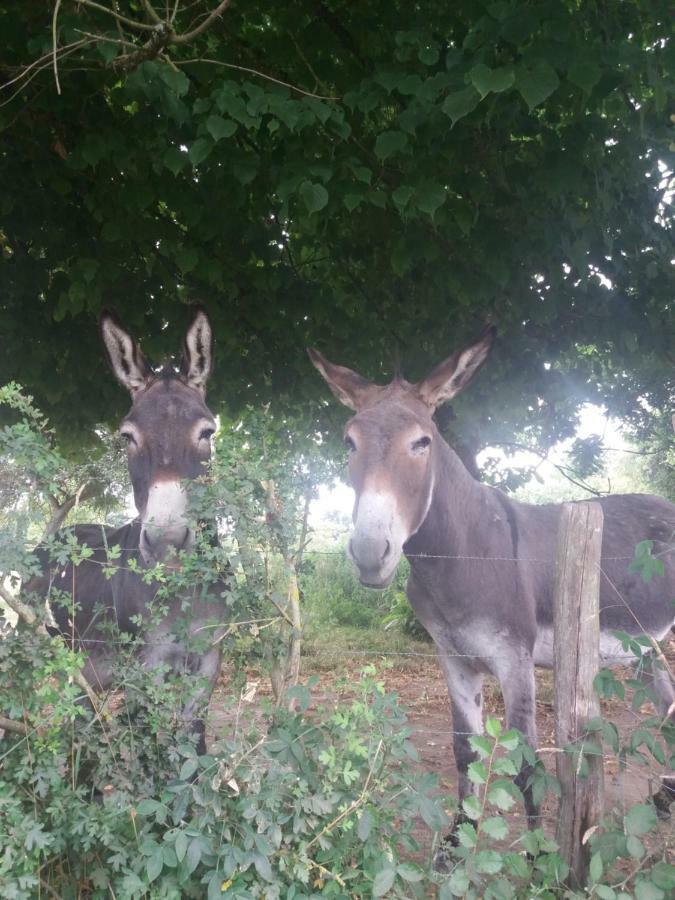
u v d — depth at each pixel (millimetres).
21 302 2914
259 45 2445
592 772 1380
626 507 2449
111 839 1195
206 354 2074
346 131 1906
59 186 2533
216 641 1446
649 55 1898
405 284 3039
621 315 2932
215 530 1463
